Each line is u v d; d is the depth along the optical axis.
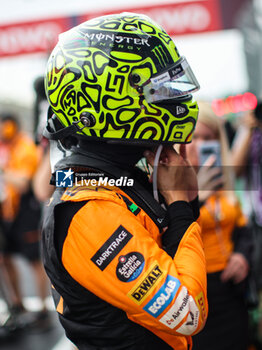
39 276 3.37
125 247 0.96
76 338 1.07
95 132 1.04
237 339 1.75
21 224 3.30
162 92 1.02
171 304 0.93
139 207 1.04
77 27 1.09
